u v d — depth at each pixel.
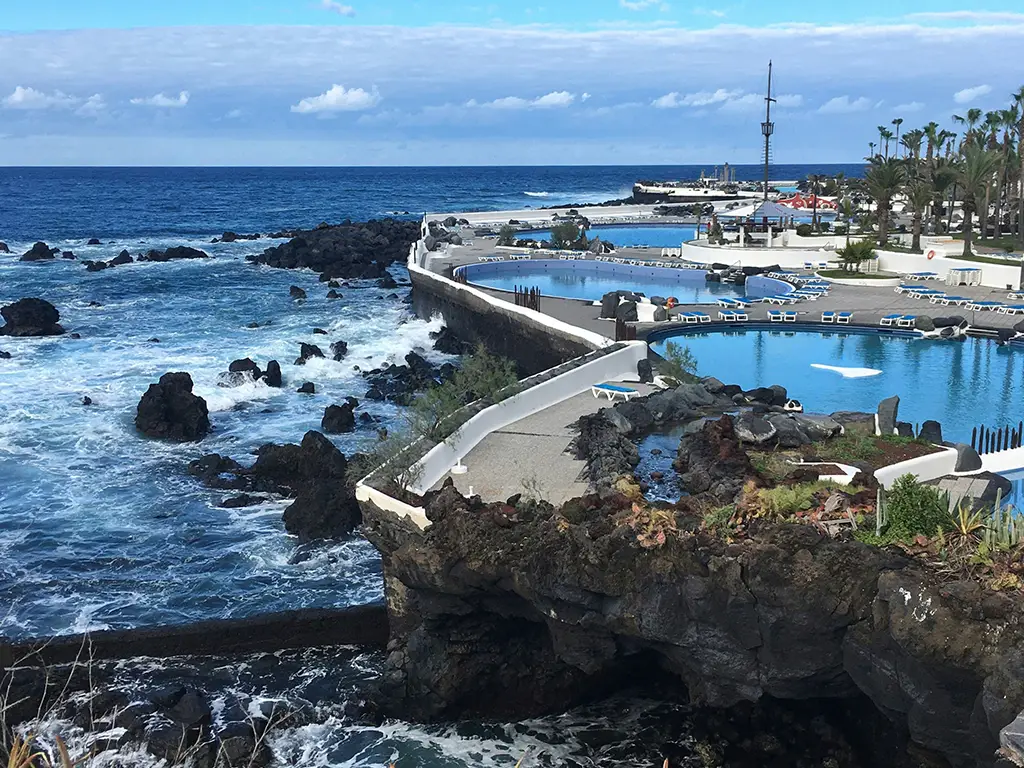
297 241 89.25
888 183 63.19
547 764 18.50
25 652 21.05
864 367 37.06
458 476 22.94
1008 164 76.12
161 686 20.64
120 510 28.91
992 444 24.81
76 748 18.38
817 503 17.75
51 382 42.53
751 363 38.00
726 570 15.68
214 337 52.34
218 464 31.86
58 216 140.25
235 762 18.17
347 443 34.69
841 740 17.70
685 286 58.97
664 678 20.78
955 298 48.25
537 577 17.23
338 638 22.27
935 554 15.17
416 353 48.78
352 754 18.78
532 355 42.53
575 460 23.89
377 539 20.80
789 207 75.75
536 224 96.25
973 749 13.70
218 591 24.19
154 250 91.00
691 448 23.42
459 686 19.31
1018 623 13.19
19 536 27.12
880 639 14.61
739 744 18.42
